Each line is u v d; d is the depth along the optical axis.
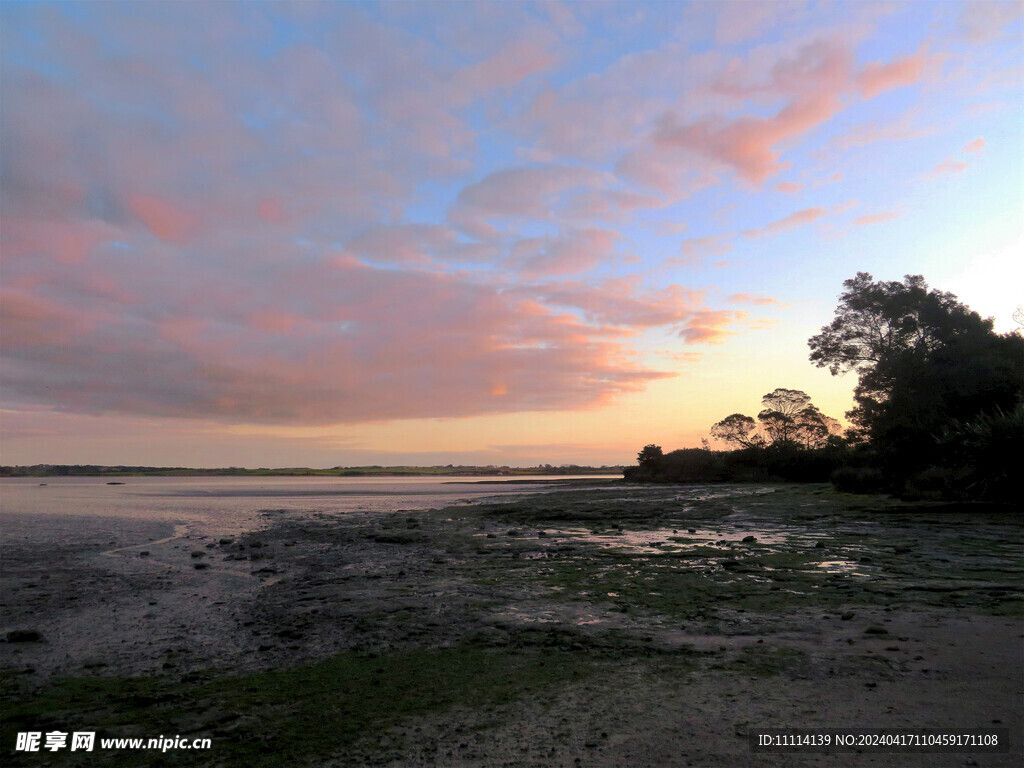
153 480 133.75
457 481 113.25
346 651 8.02
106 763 4.98
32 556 18.06
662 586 11.52
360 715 5.76
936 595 9.81
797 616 8.85
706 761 4.56
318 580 13.57
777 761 4.52
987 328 38.28
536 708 5.73
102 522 28.98
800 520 23.03
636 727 5.21
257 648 8.41
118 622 10.19
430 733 5.28
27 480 130.88
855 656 6.86
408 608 10.33
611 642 7.88
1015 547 14.65
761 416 66.56
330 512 34.06
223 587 13.16
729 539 18.41
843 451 52.75
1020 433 22.80
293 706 6.08
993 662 6.47
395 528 24.25
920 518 21.38
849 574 11.95
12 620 10.48
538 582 12.38
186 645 8.72
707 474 63.91
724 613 9.23
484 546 18.41
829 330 43.16
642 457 74.12
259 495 56.88
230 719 5.82
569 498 41.78
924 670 6.32
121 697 6.59
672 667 6.79
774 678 6.28
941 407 34.22
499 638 8.28
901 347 39.62
